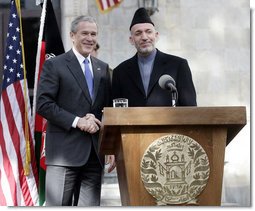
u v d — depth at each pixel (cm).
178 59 810
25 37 1305
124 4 1325
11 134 1042
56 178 770
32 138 1043
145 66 807
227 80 1338
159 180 586
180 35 1338
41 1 1088
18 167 1040
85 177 780
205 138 593
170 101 791
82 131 770
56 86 778
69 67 786
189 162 589
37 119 1034
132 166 589
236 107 584
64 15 1308
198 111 583
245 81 1334
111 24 1321
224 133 593
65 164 766
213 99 1334
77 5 1311
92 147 772
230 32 1341
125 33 1324
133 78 801
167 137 589
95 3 1319
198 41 1340
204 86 1338
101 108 793
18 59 1067
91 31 793
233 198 1266
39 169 1031
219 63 1340
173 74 800
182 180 588
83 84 784
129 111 582
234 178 1272
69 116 762
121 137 590
